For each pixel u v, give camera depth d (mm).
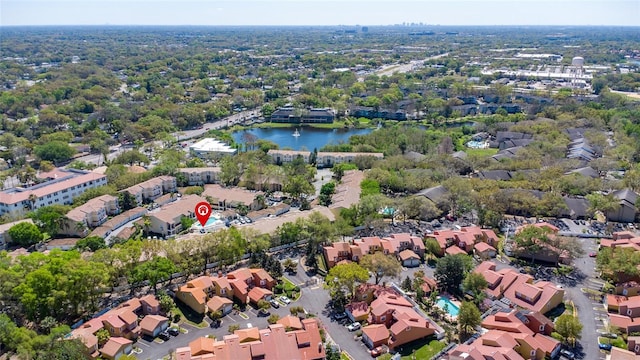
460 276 138375
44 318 115500
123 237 170625
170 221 177125
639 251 146125
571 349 114625
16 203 188875
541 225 166750
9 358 103938
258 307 131250
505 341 110000
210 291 135375
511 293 134750
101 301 132125
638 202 185125
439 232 167625
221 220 191500
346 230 165875
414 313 123125
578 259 158625
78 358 101438
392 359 109625
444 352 112562
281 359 107188
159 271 131250
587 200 194750
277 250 164000
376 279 141125
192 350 107750
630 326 119500
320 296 137625
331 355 109875
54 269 120688
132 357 102125
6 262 131625
